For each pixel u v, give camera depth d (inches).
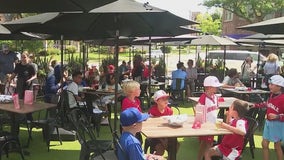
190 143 301.3
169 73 889.5
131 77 590.2
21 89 345.7
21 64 357.4
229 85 423.2
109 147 196.9
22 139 293.4
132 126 140.6
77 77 319.0
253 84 562.6
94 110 323.3
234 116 191.0
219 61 829.2
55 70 430.6
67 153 259.6
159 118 210.2
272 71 493.7
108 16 258.8
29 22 276.7
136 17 270.8
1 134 234.4
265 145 226.5
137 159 135.2
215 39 551.8
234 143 185.6
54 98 304.5
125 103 208.4
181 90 492.1
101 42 601.3
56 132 285.0
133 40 535.2
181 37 510.0
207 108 206.8
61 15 261.4
